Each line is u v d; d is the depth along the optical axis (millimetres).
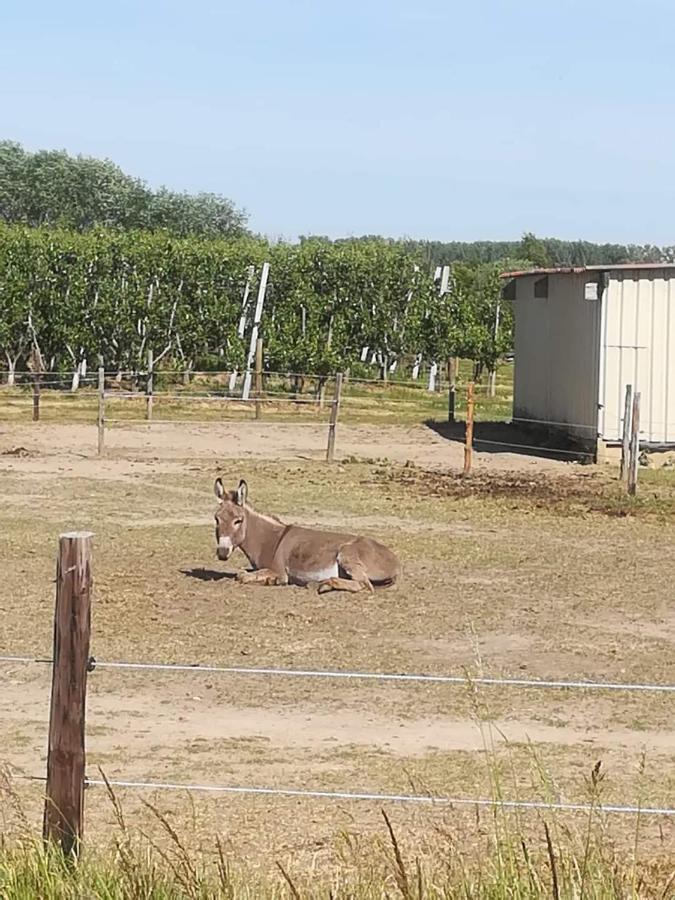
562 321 31406
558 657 12469
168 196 102062
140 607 14094
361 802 8570
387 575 15281
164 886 6109
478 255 123438
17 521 19766
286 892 6230
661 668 12125
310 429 34656
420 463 28016
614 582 15938
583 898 5812
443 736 10047
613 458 28641
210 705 10797
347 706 10820
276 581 15352
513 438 33562
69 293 45125
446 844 7430
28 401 40500
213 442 31000
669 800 8617
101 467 25984
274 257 48312
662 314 28641
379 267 48188
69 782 6625
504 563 17047
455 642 12961
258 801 8570
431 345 48625
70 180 99562
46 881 6062
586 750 9758
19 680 11492
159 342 46625
